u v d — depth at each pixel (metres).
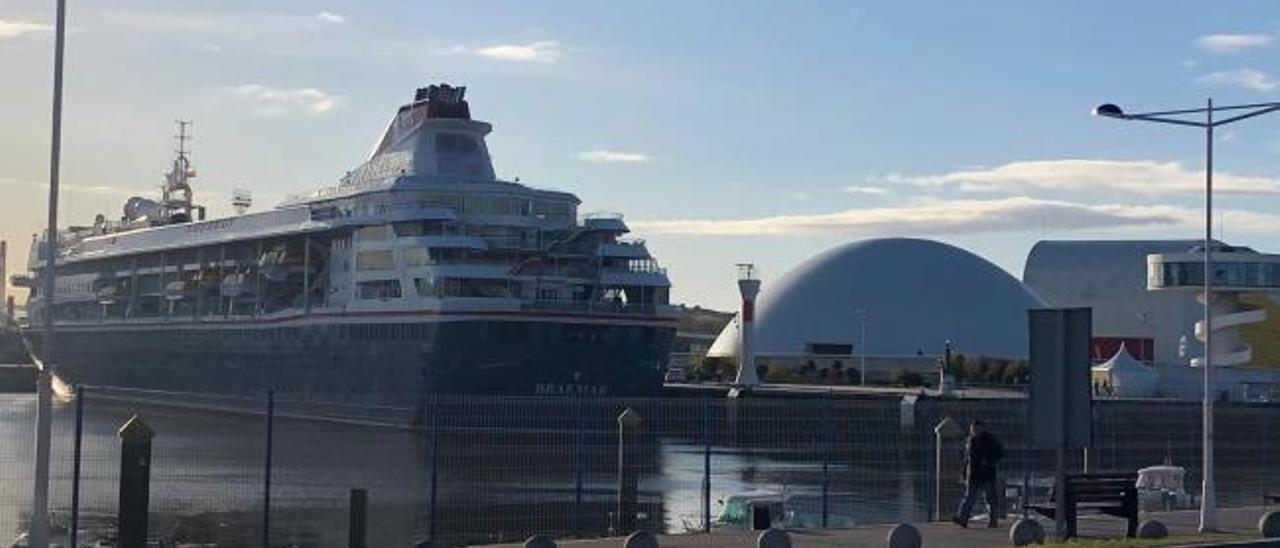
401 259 95.25
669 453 65.75
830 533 29.16
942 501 37.41
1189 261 111.75
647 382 97.25
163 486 50.03
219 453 65.44
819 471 57.03
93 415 100.94
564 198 98.94
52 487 48.97
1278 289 110.62
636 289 97.50
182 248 121.00
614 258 97.62
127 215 146.75
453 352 90.75
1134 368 120.81
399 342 93.75
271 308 109.31
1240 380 120.25
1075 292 179.88
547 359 92.81
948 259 162.88
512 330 91.62
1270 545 26.89
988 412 65.81
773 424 71.00
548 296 94.75
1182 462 58.91
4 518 40.91
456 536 38.72
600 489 49.38
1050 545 25.69
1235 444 63.56
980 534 29.09
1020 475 50.22
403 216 95.19
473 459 60.34
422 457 62.09
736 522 38.69
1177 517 33.38
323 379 101.06
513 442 66.19
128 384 129.12
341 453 65.75
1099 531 29.94
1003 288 162.00
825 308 157.50
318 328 102.06
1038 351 26.30
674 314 98.31
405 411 84.38
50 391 25.20
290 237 106.50
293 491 50.06
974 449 31.19
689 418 70.81
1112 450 60.16
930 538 28.17
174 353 121.62
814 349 154.88
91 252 136.62
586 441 64.69
